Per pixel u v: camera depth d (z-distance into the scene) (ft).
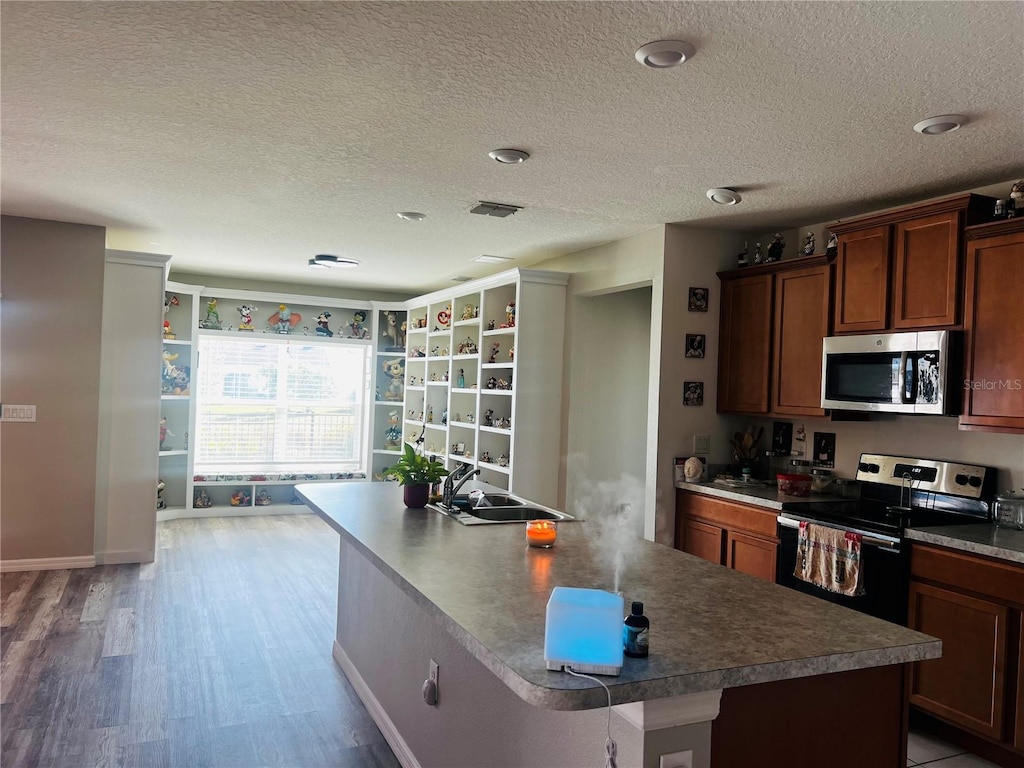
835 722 5.38
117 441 17.30
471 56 7.52
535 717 6.04
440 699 7.91
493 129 9.63
